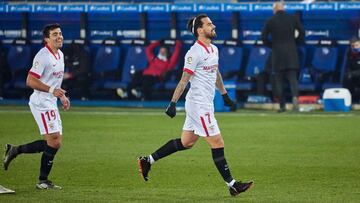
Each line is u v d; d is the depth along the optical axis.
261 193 37.03
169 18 80.25
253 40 78.88
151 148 51.34
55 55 37.25
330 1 78.81
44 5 80.50
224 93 37.41
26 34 82.69
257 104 76.12
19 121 65.25
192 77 35.47
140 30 81.06
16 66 81.00
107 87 79.62
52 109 37.19
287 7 76.81
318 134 57.50
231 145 52.53
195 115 35.53
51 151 37.59
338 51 76.81
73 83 78.81
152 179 40.88
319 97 76.31
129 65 79.56
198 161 46.44
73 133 58.28
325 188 38.25
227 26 79.88
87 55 78.56
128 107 77.25
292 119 66.75
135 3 81.25
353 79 74.62
